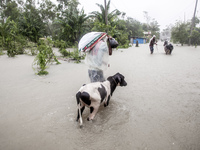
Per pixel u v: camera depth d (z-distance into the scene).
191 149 2.55
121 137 2.83
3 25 14.65
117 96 4.65
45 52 7.92
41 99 4.37
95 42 3.56
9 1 30.45
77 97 3.09
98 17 21.61
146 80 6.14
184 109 3.85
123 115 3.59
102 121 3.34
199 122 3.30
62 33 20.98
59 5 30.06
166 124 3.23
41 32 21.20
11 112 3.65
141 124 3.24
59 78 6.32
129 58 11.86
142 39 51.00
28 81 5.87
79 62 9.53
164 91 5.00
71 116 3.53
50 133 2.93
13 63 8.91
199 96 4.57
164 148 2.57
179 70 7.65
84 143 2.68
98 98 3.14
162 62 9.93
